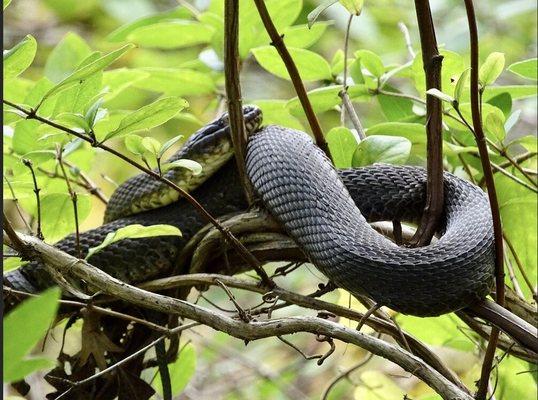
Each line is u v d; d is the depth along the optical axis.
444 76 2.13
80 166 2.27
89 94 2.07
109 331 2.15
